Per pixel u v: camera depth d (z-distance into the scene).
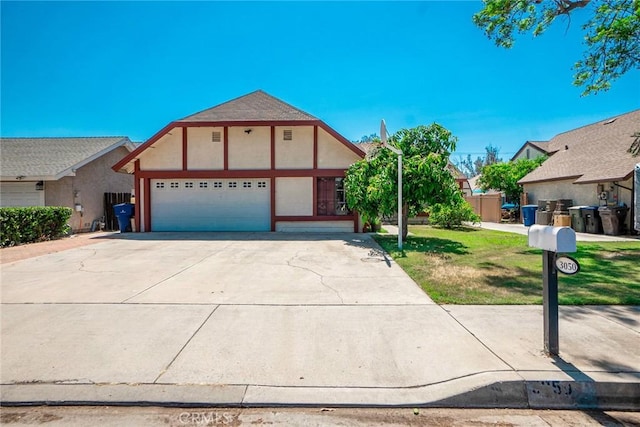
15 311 4.79
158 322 4.39
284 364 3.33
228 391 2.94
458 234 13.95
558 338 3.42
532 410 2.84
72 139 18.81
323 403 2.83
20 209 11.45
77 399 2.85
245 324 4.31
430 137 11.81
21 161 15.78
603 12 9.77
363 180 11.96
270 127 15.20
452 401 2.85
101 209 18.06
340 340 3.83
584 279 6.22
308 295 5.51
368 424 2.64
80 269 7.50
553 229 3.26
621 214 13.04
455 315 4.54
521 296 5.31
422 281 6.26
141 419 2.69
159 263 8.16
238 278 6.66
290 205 15.21
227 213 15.30
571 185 16.80
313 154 15.16
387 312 4.69
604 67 10.34
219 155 15.29
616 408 2.86
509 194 24.39
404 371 3.19
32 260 8.59
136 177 15.34
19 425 2.62
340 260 8.44
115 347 3.69
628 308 4.71
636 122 17.08
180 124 14.60
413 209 12.16
